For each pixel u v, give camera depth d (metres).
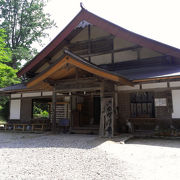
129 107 8.80
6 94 12.54
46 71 7.63
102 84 7.36
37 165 3.72
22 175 3.18
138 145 5.80
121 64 9.88
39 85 8.55
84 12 10.02
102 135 7.06
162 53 8.73
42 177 3.07
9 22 22.05
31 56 21.20
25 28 23.09
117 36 9.33
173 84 7.88
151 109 9.06
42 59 11.30
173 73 7.00
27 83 8.10
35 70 12.21
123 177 3.05
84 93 9.38
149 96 9.20
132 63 9.63
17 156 4.46
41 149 5.18
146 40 8.68
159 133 7.71
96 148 5.09
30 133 9.40
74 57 7.00
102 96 7.32
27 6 23.84
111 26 9.41
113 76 6.61
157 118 8.11
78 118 10.45
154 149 5.17
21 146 5.73
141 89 8.45
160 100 8.18
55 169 3.46
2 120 17.61
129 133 8.41
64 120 9.76
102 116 7.25
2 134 9.22
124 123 8.79
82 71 7.99
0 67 13.58
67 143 5.98
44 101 13.11
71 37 11.30
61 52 11.61
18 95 12.21
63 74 8.12
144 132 8.40
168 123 7.89
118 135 7.54
